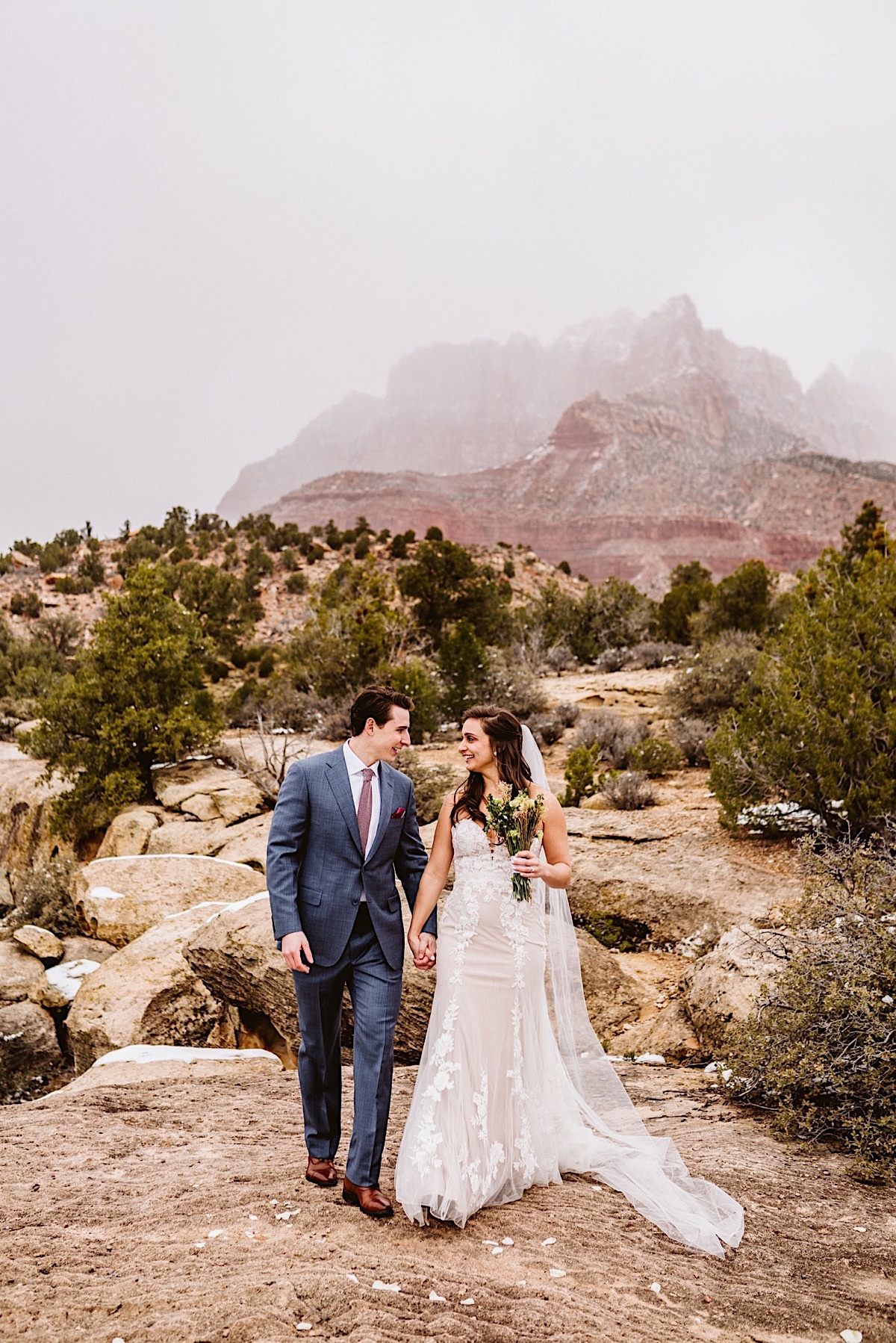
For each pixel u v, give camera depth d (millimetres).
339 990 3994
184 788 16156
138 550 56906
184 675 17906
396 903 4004
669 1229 3801
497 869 4203
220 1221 3660
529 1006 4219
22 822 18375
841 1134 4926
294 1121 5121
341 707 20891
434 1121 3883
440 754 18266
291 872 3877
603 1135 4543
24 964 10906
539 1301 3178
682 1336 3051
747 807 10555
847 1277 3537
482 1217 3857
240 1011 8516
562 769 16578
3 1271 3172
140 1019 8172
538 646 31125
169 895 11391
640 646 29328
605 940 8977
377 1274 3266
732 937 7344
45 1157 4371
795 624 11195
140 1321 2881
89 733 17516
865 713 9648
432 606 31984
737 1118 5395
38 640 38500
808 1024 5230
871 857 6879
